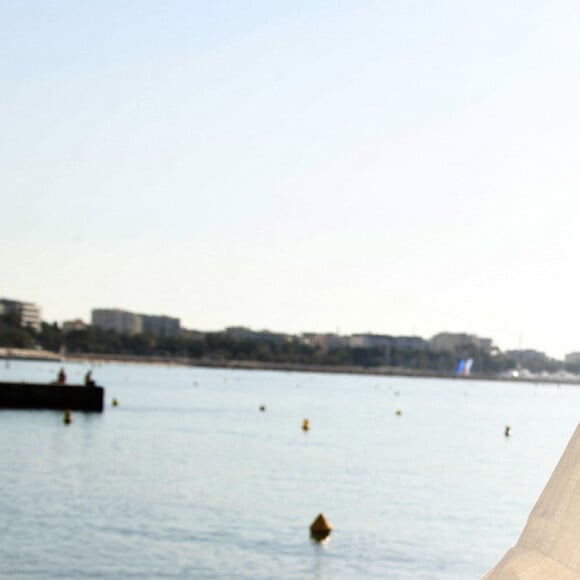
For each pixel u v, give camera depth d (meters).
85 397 90.81
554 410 173.12
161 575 25.12
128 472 49.66
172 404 130.00
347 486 46.94
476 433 99.62
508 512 39.25
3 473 47.03
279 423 100.50
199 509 36.69
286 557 28.19
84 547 28.25
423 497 43.47
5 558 26.30
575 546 1.81
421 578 26.08
